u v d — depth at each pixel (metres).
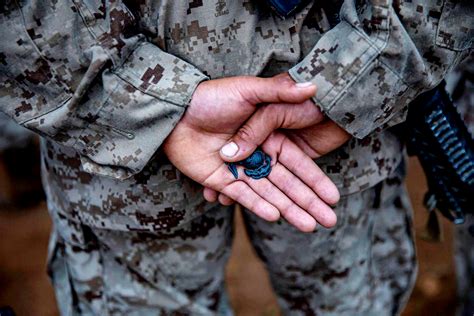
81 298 0.97
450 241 1.41
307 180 0.83
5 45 0.77
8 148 1.51
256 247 1.01
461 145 0.88
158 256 0.94
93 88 0.78
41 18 0.76
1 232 1.54
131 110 0.78
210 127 0.79
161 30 0.79
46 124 0.80
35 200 1.61
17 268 1.45
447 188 0.93
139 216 0.88
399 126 0.91
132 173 0.81
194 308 0.98
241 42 0.80
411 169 1.59
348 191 0.90
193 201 0.88
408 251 1.02
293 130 0.82
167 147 0.81
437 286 1.35
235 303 1.39
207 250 0.96
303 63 0.77
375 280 1.03
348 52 0.76
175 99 0.77
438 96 0.86
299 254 0.97
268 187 0.82
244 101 0.77
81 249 0.95
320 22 0.80
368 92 0.77
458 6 0.78
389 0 0.74
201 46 0.80
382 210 0.99
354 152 0.88
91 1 0.77
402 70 0.77
